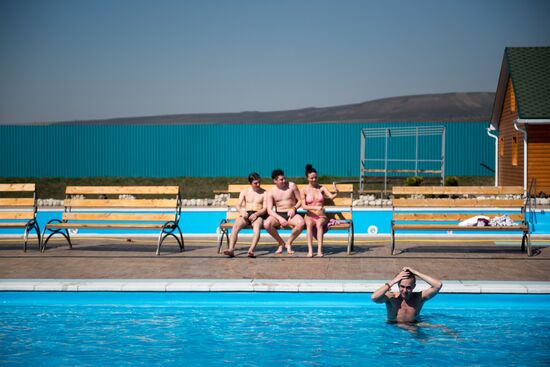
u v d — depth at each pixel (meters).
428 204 9.82
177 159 35.16
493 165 33.75
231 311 6.94
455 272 7.99
